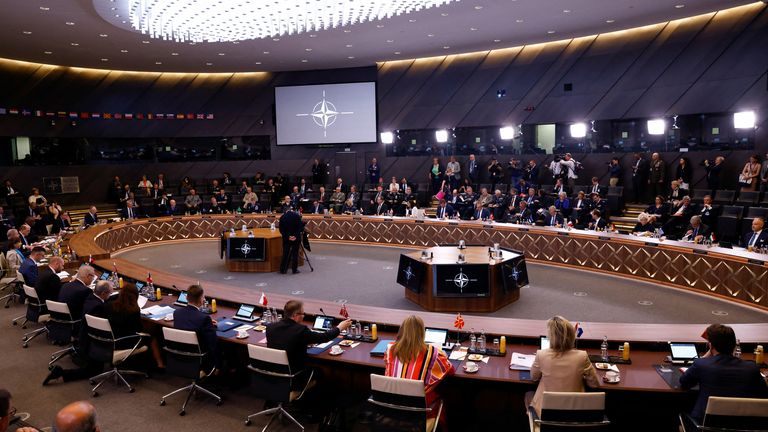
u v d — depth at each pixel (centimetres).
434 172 2148
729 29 1692
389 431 478
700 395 454
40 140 2270
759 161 1559
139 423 597
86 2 1290
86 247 1256
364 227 1759
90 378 705
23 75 2206
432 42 1905
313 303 762
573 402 436
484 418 578
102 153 2406
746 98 1662
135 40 1736
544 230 1409
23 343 865
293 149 2514
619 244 1265
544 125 2111
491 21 1596
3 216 1833
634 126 1920
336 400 574
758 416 418
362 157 2356
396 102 2358
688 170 1700
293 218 1370
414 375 486
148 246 1811
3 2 1289
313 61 2216
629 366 549
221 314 761
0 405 408
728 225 1383
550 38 1930
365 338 642
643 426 553
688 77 1778
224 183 2361
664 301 1070
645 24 1758
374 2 1036
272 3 1018
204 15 1120
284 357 546
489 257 1080
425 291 1052
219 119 2530
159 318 736
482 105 2211
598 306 1047
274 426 590
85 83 2341
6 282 1111
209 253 1686
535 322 659
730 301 1052
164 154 2505
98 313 692
